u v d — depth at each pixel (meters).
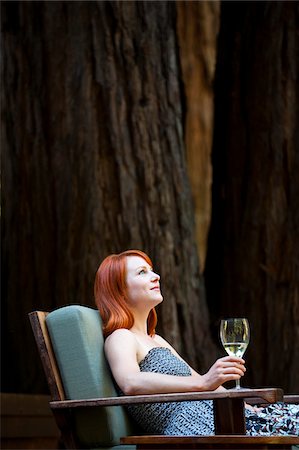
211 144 7.93
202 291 7.52
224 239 7.99
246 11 8.15
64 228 7.55
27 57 7.93
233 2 8.30
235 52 8.13
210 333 7.46
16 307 7.90
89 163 7.45
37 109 7.85
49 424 7.21
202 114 7.91
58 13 7.75
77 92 7.58
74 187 7.51
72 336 3.79
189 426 3.83
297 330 7.43
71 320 3.81
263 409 3.99
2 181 8.05
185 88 7.90
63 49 7.71
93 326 3.88
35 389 7.88
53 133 7.71
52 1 7.79
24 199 7.89
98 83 7.52
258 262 7.71
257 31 8.04
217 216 8.11
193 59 7.90
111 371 3.87
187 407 3.88
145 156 7.45
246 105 8.02
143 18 7.64
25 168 7.88
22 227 7.88
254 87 7.98
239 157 8.02
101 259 7.34
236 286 7.81
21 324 7.89
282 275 7.58
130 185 7.40
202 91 7.91
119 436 3.82
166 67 7.68
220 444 3.19
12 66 8.01
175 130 7.62
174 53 7.76
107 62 7.53
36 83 7.87
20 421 6.88
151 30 7.66
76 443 3.78
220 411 3.46
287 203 7.69
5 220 8.02
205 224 7.82
